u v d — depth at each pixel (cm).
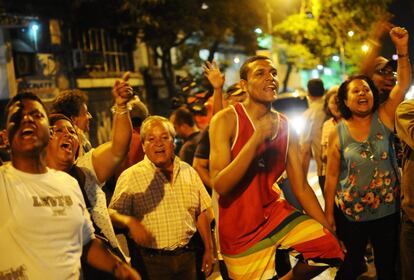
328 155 565
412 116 472
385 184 542
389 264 555
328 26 3031
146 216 480
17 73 1727
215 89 632
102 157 414
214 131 445
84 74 2091
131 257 486
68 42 2023
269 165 457
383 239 551
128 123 408
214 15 2247
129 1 2041
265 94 443
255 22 2409
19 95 333
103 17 2141
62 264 319
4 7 1652
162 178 484
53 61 1934
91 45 2205
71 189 335
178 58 2538
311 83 873
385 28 632
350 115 554
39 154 326
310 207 472
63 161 407
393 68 634
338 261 459
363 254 562
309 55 3102
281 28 3050
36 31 1873
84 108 566
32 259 311
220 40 2462
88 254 361
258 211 451
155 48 2364
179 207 482
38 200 317
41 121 327
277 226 454
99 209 413
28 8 1806
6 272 308
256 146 419
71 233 327
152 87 2595
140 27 2152
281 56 3503
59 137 406
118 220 446
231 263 459
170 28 2191
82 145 537
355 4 2964
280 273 577
